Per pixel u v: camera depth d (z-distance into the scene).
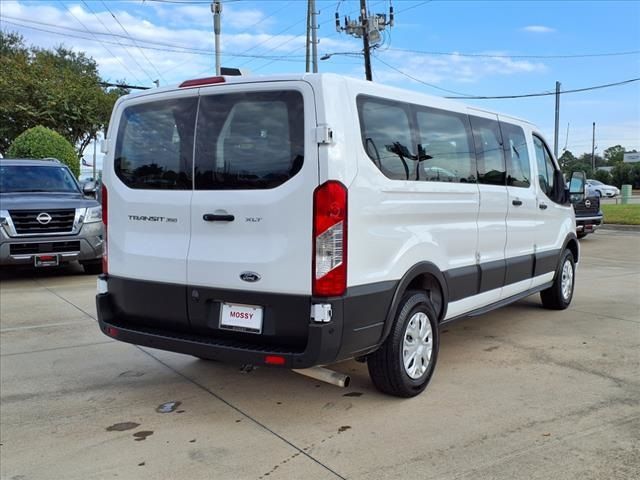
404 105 4.34
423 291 4.59
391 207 4.05
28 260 9.19
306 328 3.63
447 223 4.75
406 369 4.31
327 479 3.28
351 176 3.69
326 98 3.62
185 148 4.10
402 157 4.23
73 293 8.68
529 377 4.87
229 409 4.30
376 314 3.93
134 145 4.40
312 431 3.90
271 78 3.77
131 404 4.43
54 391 4.71
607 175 54.59
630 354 5.49
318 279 3.59
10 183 10.36
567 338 6.05
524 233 6.11
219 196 3.90
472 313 5.32
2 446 3.75
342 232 3.63
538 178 6.47
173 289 4.13
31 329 6.62
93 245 9.66
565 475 3.26
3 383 4.90
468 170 5.10
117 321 4.52
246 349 3.75
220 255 3.90
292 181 3.65
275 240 3.71
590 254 13.06
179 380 4.93
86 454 3.63
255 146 3.80
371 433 3.84
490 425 3.93
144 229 4.30
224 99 3.95
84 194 11.02
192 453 3.62
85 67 44.16
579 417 4.04
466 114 5.16
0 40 40.97
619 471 3.30
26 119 26.59
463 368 5.12
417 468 3.37
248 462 3.49
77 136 28.45
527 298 8.10
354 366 5.17
